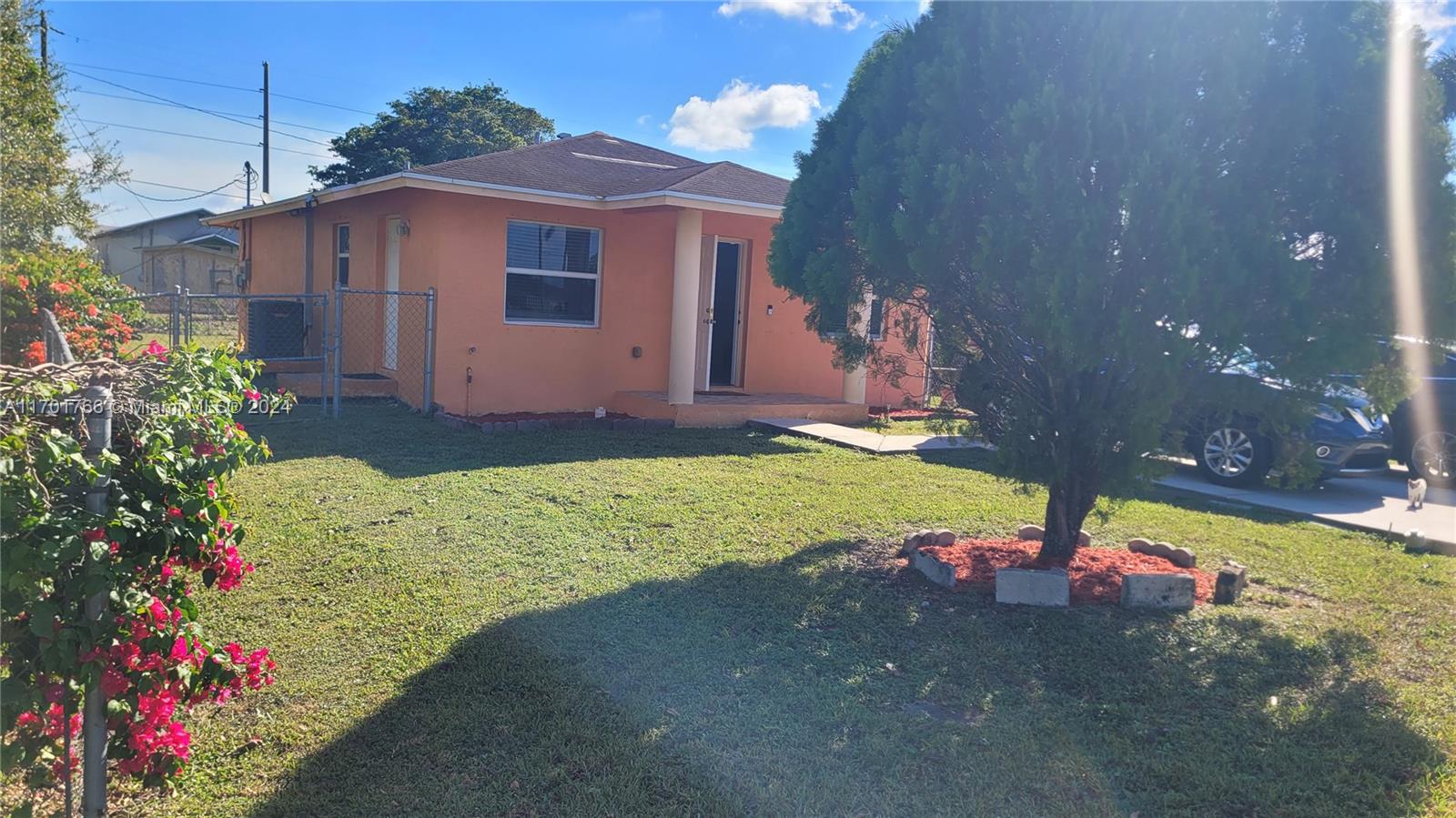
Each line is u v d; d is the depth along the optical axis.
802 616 5.13
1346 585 6.05
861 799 3.37
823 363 14.93
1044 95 4.95
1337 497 9.32
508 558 5.94
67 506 2.65
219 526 3.21
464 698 4.04
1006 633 4.97
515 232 12.34
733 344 14.28
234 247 40.56
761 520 7.20
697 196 11.59
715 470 9.10
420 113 42.34
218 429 3.20
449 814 3.22
